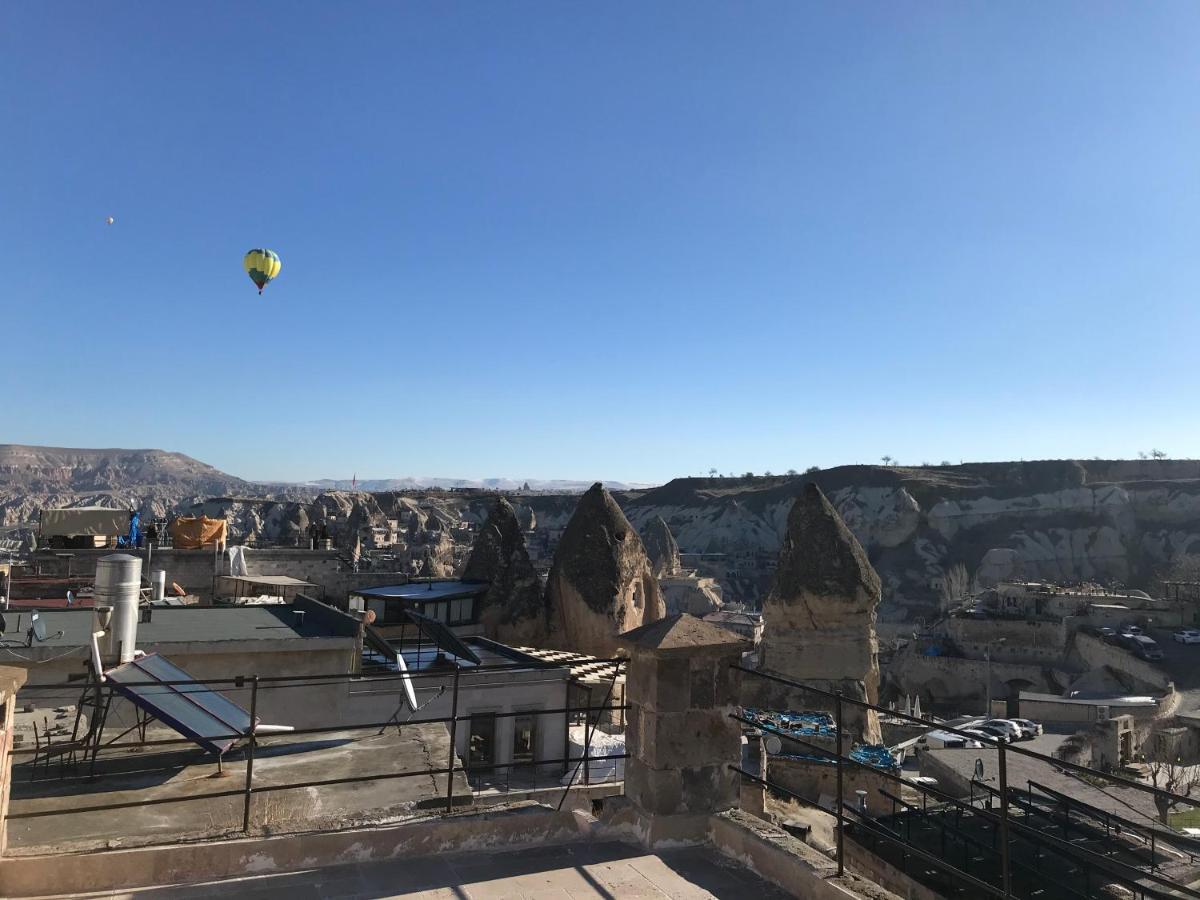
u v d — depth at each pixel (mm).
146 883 6652
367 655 22328
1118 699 52812
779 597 35719
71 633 17469
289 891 6582
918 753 39656
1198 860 17703
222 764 11781
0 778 6551
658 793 7652
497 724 21484
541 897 6594
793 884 6703
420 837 7359
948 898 15656
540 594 35062
